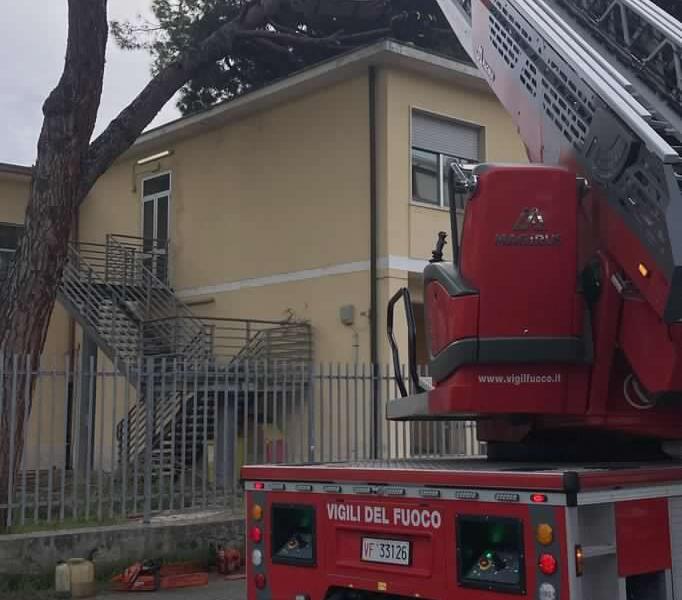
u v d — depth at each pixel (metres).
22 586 8.77
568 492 3.91
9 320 10.41
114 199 21.14
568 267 4.77
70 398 11.80
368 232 15.27
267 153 17.38
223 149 18.41
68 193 10.72
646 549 4.15
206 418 10.70
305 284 16.31
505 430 5.66
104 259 19.02
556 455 5.50
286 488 5.34
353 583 4.88
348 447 11.77
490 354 4.79
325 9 15.02
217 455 10.77
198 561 9.85
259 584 5.44
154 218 20.05
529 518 4.04
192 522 10.03
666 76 4.76
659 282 4.24
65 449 11.64
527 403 4.87
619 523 4.06
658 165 4.21
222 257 18.17
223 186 18.31
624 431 4.97
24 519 9.39
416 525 4.58
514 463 5.48
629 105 4.44
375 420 11.95
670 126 4.46
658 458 5.29
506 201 4.77
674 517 4.32
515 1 5.92
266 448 11.01
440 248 5.55
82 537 9.26
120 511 10.16
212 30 18.53
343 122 15.88
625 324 4.70
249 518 5.56
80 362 11.57
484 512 4.24
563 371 4.89
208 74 18.78
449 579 4.38
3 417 9.46
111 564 9.39
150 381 10.23
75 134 10.76
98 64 10.87
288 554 5.30
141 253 19.12
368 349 15.06
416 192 15.55
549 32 5.36
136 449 10.32
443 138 16.12
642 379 4.61
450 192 5.14
